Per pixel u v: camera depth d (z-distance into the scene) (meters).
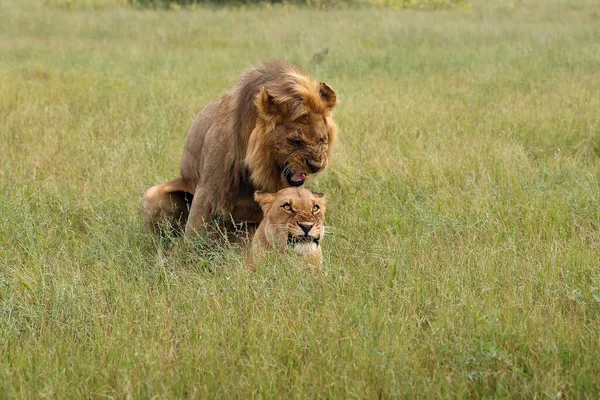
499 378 7.16
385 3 47.28
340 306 8.66
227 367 7.45
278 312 8.45
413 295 8.98
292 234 9.16
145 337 8.19
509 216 11.77
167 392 7.02
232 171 10.24
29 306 8.91
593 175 13.40
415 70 25.22
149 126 17.31
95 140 16.41
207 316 8.48
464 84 22.52
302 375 7.14
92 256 10.38
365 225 11.62
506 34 32.78
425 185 13.18
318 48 29.39
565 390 7.08
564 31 33.19
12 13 42.25
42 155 15.13
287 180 9.90
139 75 23.62
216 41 32.25
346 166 14.05
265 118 9.48
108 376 7.38
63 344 8.09
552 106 18.80
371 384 7.14
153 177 13.50
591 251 10.21
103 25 37.78
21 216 11.69
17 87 21.39
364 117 18.09
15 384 7.21
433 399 6.85
